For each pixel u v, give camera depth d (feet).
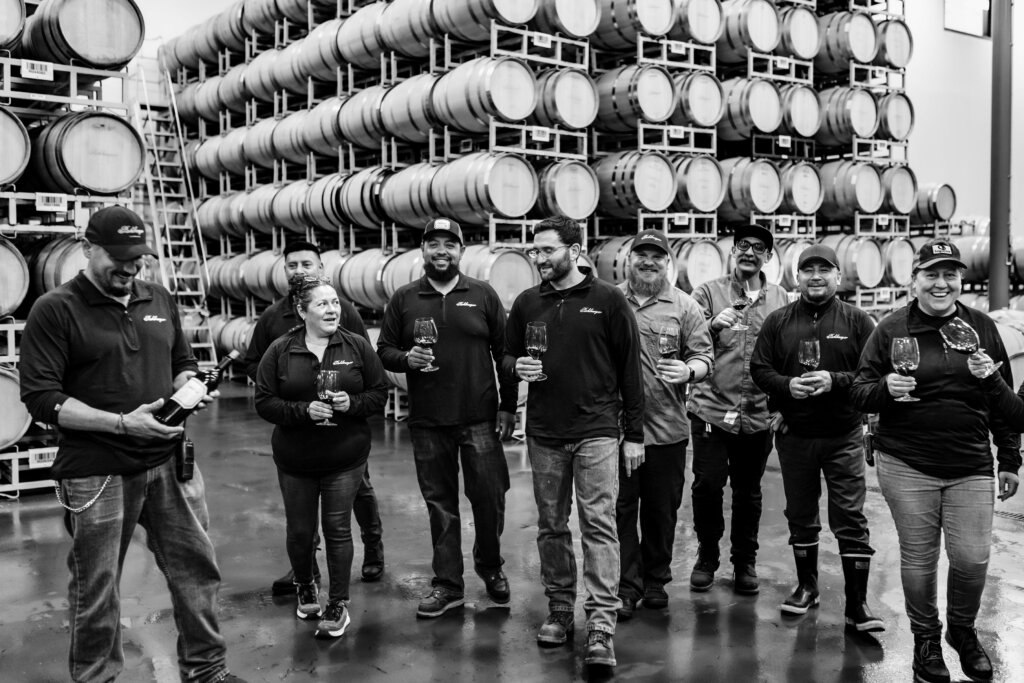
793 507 15.42
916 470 12.64
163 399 11.68
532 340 13.50
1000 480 12.77
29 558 19.08
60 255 24.63
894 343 12.17
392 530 21.15
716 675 13.08
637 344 14.17
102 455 11.06
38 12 25.70
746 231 16.48
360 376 14.42
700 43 36.01
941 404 12.44
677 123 36.27
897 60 41.96
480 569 16.22
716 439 16.53
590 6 32.45
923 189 48.93
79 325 11.12
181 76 55.11
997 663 13.37
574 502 23.34
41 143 25.34
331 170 44.88
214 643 12.12
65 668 13.61
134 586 17.26
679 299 15.72
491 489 15.76
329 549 14.47
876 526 21.16
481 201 30.35
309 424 14.05
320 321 14.20
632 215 35.81
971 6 69.05
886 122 41.70
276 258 43.78
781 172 39.22
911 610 12.94
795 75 40.63
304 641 14.52
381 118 35.22
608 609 13.38
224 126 51.70
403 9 34.09
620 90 34.47
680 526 21.16
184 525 11.88
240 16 47.42
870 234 41.11
